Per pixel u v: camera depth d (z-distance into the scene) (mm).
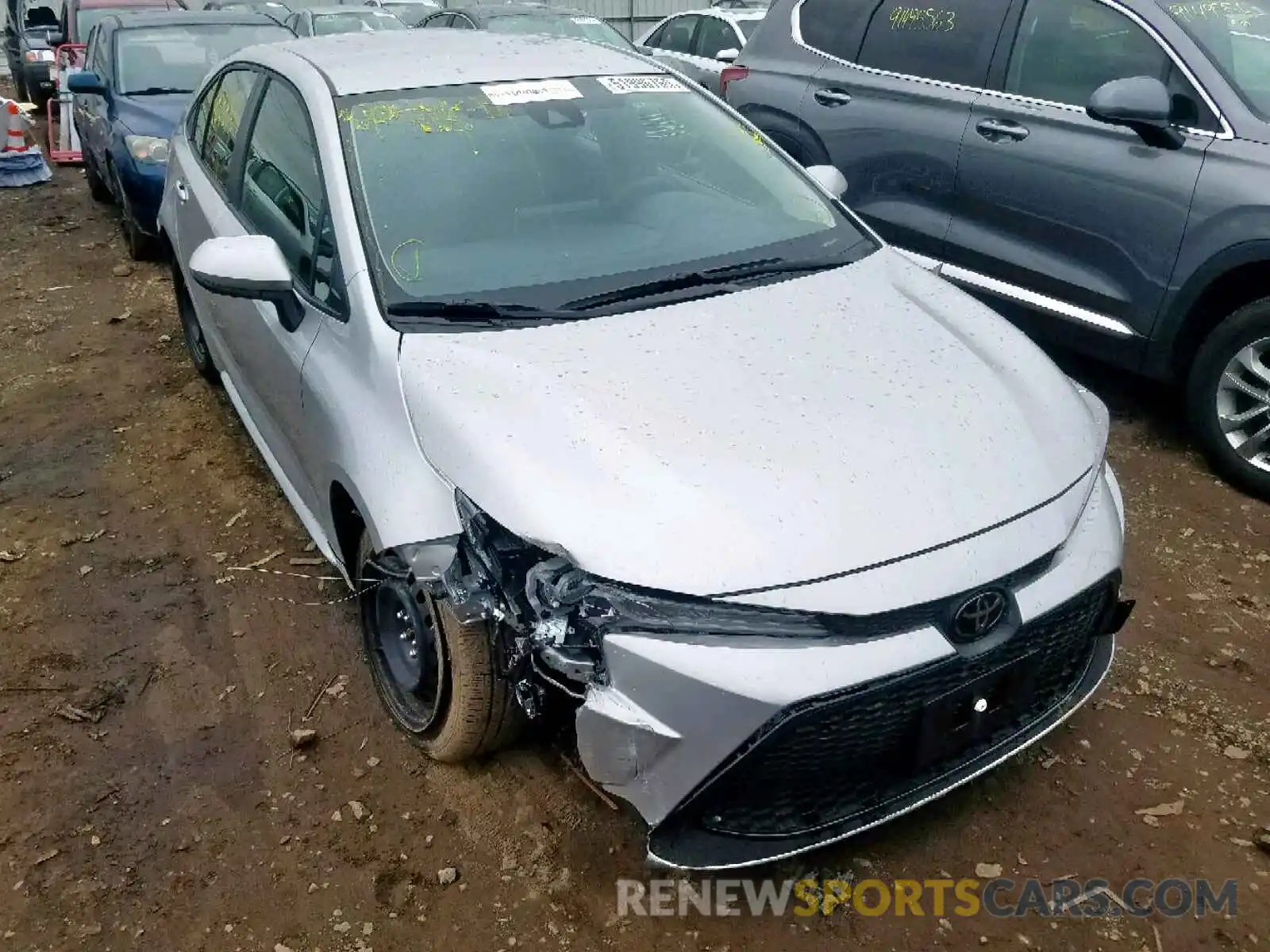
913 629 2170
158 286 6992
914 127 5117
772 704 2068
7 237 8227
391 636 2951
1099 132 4383
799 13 5957
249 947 2371
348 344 2828
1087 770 2779
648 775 2180
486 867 2547
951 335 2885
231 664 3295
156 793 2799
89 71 8727
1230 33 4250
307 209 3170
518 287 2871
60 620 3520
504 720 2645
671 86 3699
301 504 3543
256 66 3938
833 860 2539
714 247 3158
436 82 3375
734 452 2324
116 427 4930
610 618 2143
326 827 2674
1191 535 3828
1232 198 3938
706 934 2365
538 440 2371
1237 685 3068
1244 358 4000
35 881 2549
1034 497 2383
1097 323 4484
